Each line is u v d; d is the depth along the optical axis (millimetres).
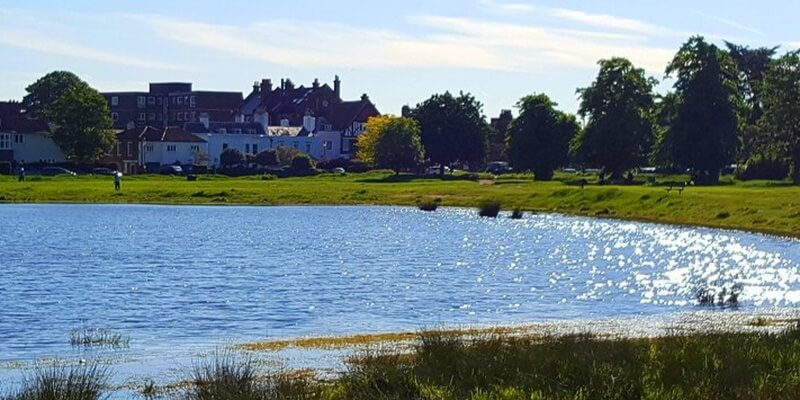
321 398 20859
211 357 30609
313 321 39938
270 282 53719
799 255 67250
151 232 90375
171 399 24156
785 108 153250
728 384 20875
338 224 101875
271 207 130750
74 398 21203
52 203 131500
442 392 20484
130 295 48219
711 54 149750
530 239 84062
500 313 41875
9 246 75750
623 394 20375
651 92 163625
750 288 49906
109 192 139375
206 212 119625
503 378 21875
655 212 106812
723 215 97312
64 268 60844
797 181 149750
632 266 62375
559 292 49500
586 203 119562
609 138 158625
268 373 26312
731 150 149000
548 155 178250
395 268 61500
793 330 28625
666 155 151750
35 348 33594
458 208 127562
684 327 35188
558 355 23859
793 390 19953
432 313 42125
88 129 199875
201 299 46656
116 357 31188
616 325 36438
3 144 199750
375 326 38438
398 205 133625
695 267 61094
